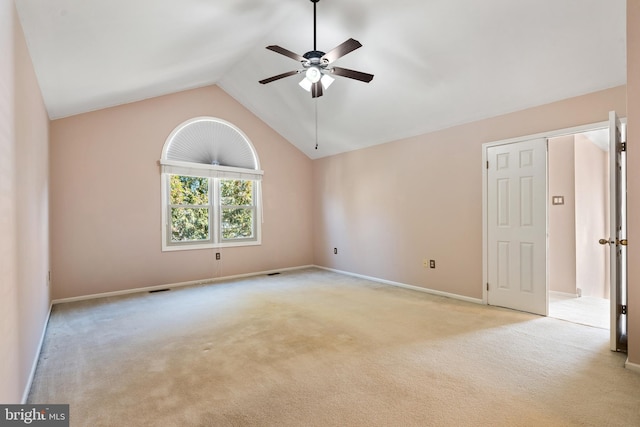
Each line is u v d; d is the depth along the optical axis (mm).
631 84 2164
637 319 2166
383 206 5039
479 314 3426
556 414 1717
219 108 5363
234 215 5590
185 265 5008
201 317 3387
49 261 3713
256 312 3543
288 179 6188
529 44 2828
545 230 3342
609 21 2457
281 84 4695
